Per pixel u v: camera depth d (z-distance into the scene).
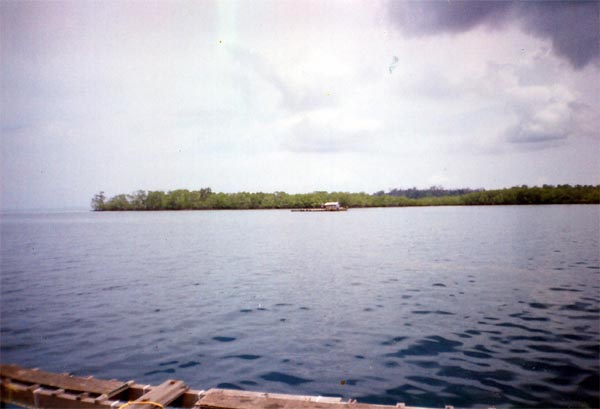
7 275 21.42
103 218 116.31
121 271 22.30
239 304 14.25
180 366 8.84
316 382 7.95
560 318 11.84
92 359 9.28
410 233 44.41
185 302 14.71
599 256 24.33
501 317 12.04
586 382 7.62
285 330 11.17
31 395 6.82
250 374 8.36
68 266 24.59
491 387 7.52
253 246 34.81
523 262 22.64
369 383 7.83
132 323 12.11
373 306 13.61
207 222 79.44
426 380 7.89
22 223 91.69
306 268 22.19
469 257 24.98
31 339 10.73
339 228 55.62
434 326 11.26
